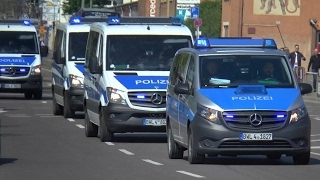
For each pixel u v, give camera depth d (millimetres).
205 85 33906
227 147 32156
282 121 32312
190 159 33875
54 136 48500
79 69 60000
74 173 31375
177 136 36125
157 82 44000
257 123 32094
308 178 29828
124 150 40969
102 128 44875
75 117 63000
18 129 52969
